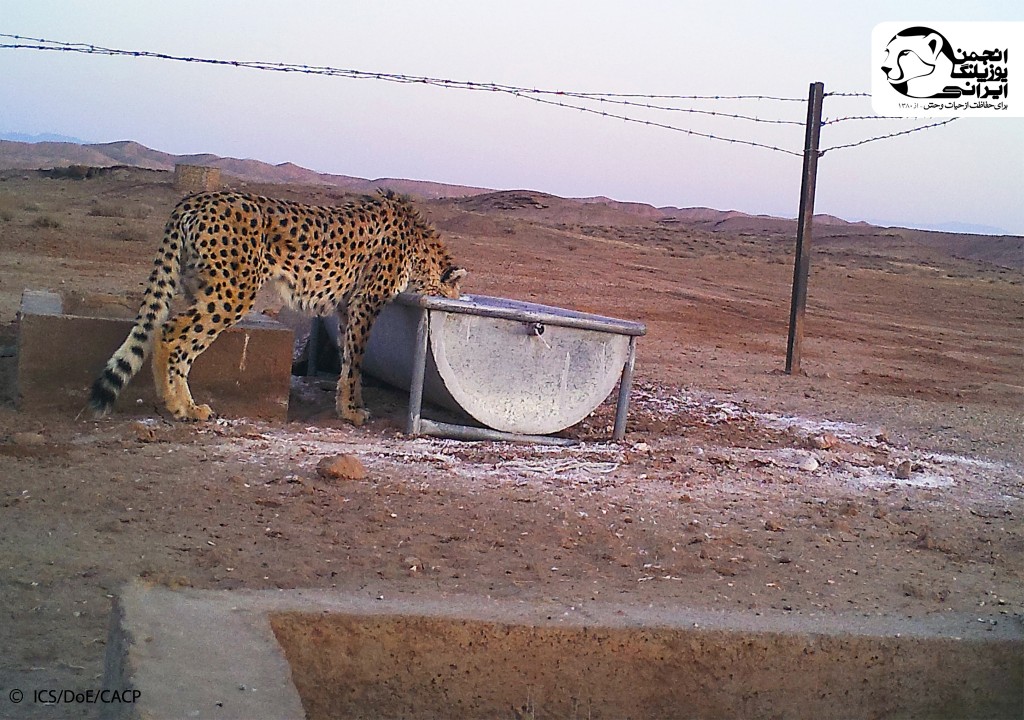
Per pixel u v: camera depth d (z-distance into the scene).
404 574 4.56
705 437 6.37
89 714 3.76
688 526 5.12
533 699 4.21
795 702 4.29
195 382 5.88
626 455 5.88
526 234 20.59
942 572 4.90
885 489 5.80
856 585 4.73
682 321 11.36
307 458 5.49
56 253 11.04
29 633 4.18
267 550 4.66
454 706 4.17
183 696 3.33
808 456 6.18
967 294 17.83
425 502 5.14
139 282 9.61
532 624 4.21
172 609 4.04
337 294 6.09
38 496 4.93
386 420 6.14
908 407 7.62
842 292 16.56
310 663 4.09
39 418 5.61
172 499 4.99
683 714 4.26
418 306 5.82
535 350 5.93
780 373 8.52
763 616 4.40
